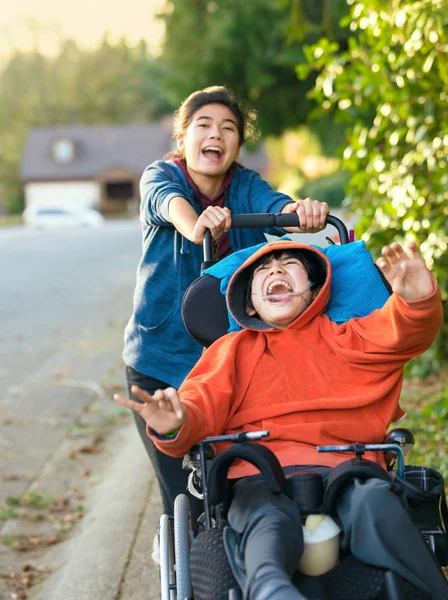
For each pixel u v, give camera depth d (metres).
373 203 6.71
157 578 4.52
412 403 6.80
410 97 6.04
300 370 3.09
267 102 22.58
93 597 4.40
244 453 2.70
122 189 64.25
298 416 3.02
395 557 2.58
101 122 84.44
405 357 3.02
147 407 2.71
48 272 18.83
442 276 6.58
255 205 3.81
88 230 36.41
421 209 6.31
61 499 5.77
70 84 83.69
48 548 5.11
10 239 30.19
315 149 35.50
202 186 3.83
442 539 2.90
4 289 16.08
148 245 3.80
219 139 3.73
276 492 2.68
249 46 21.38
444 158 6.04
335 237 4.49
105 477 6.18
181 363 3.80
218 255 3.79
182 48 22.91
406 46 5.62
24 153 64.25
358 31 18.31
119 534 5.10
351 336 3.10
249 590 2.44
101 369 9.19
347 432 3.00
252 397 3.08
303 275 3.20
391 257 2.81
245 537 2.63
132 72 86.62
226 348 3.15
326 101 6.57
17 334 11.30
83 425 7.29
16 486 6.02
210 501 2.79
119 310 13.12
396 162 6.48
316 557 2.66
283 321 3.17
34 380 8.79
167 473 3.79
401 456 2.84
